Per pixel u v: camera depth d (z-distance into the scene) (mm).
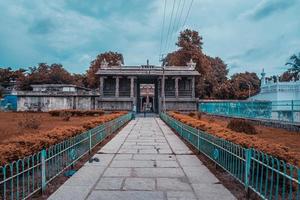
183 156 11281
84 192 6633
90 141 11852
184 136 16688
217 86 78375
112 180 7648
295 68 60938
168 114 32625
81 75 96812
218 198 6234
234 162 7473
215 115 42969
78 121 33188
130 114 39000
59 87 72250
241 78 85812
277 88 42594
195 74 57656
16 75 103188
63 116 40500
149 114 55469
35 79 88438
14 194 6242
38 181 6633
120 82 59938
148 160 10445
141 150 12758
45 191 6641
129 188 6945
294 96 42219
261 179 5836
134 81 59000
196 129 12836
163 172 8578
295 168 5289
